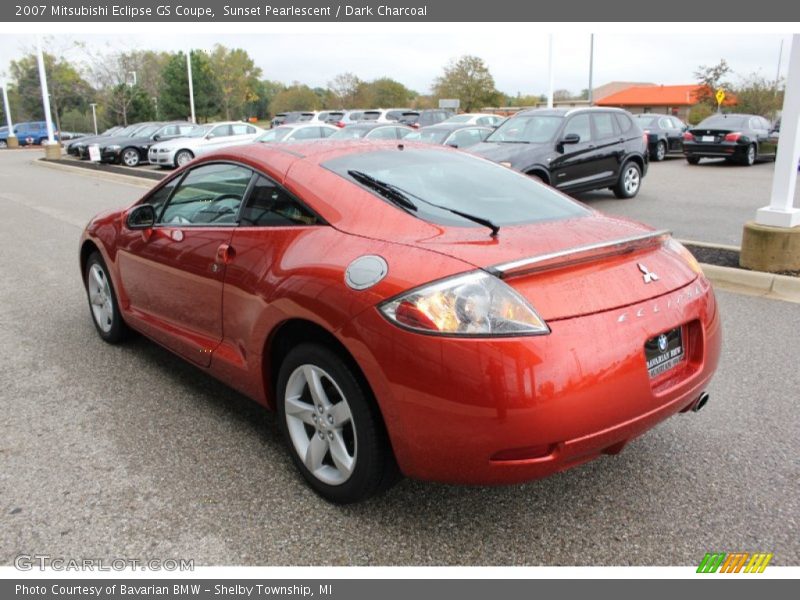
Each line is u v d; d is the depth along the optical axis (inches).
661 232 113.5
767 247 250.4
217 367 139.1
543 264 94.5
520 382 89.4
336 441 110.8
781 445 133.6
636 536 107.0
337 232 114.0
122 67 2043.6
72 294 256.2
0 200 585.6
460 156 149.3
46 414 151.2
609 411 95.3
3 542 106.3
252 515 113.0
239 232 131.2
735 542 105.0
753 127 802.8
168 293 154.5
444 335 91.4
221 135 906.7
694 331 111.6
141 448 135.5
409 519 111.9
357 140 151.7
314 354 109.3
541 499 117.3
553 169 425.7
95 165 962.1
